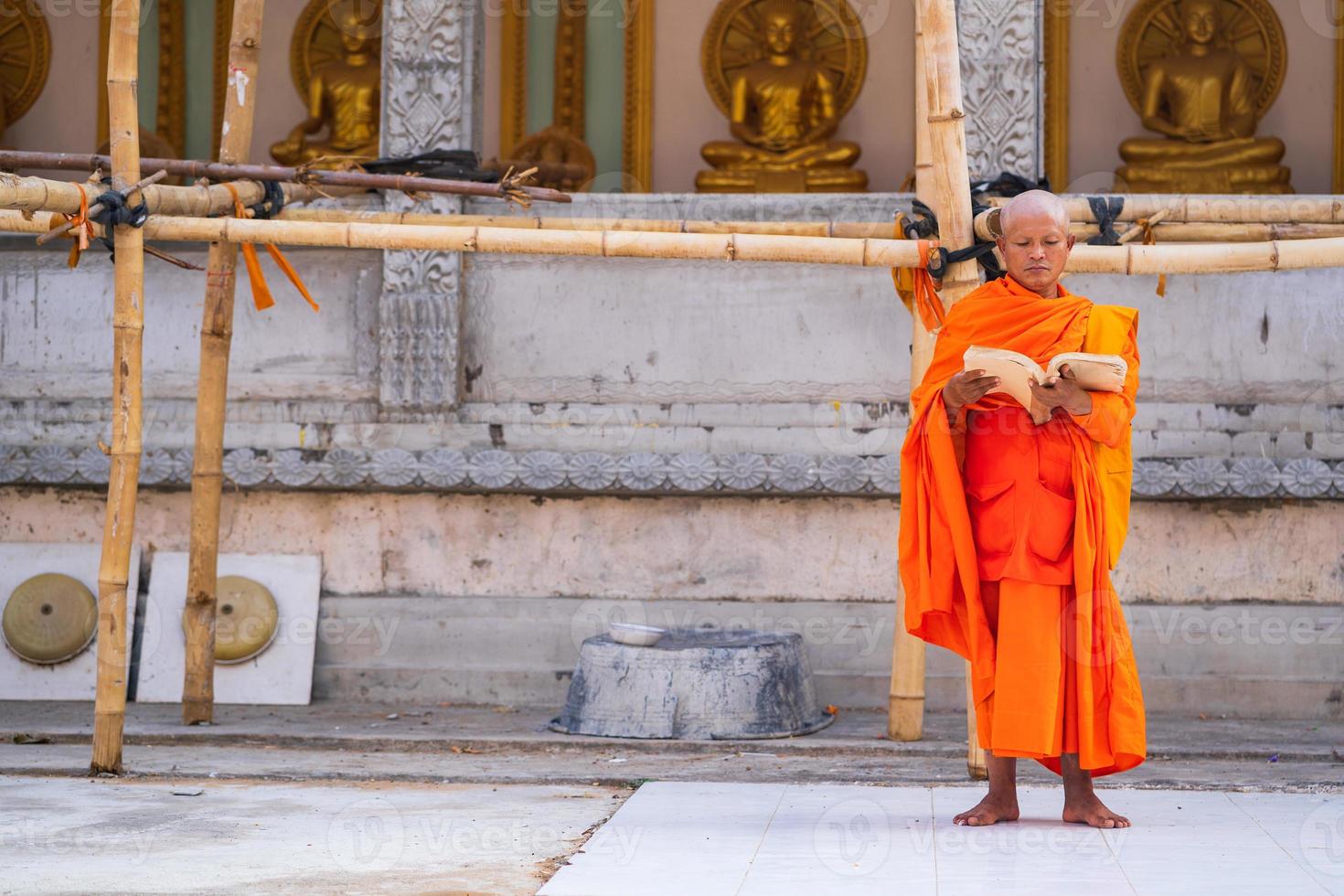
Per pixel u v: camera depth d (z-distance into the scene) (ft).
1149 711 29.76
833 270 31.17
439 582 31.60
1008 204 17.78
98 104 40.32
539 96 41.14
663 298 31.48
